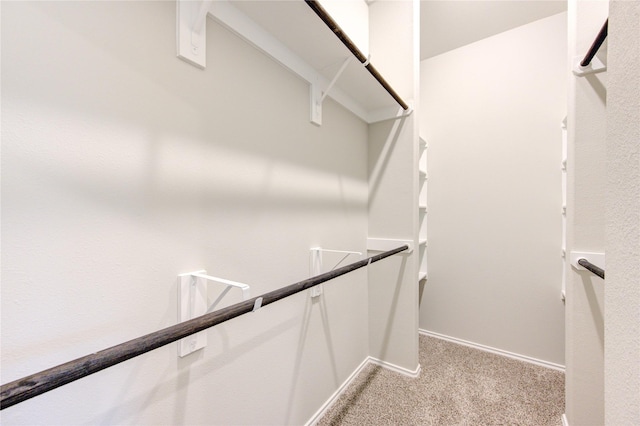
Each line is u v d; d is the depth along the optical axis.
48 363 0.48
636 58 0.33
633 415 0.32
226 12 0.78
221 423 0.79
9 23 0.44
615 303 0.37
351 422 1.22
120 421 0.58
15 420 0.45
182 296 0.68
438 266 2.11
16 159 0.45
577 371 1.13
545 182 1.72
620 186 0.37
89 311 0.53
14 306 0.45
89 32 0.53
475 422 1.23
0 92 0.43
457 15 1.70
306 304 1.15
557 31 1.69
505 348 1.84
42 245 0.47
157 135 0.64
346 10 1.46
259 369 0.92
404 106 1.45
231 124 0.82
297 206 1.10
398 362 1.61
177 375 0.68
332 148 1.34
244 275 0.86
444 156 2.08
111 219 0.56
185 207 0.70
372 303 1.69
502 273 1.86
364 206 1.66
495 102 1.88
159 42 0.64
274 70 0.98
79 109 0.51
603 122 1.09
